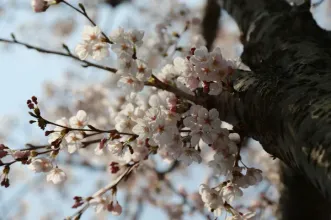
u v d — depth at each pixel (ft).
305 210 8.87
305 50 7.30
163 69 8.23
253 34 9.32
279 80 6.17
